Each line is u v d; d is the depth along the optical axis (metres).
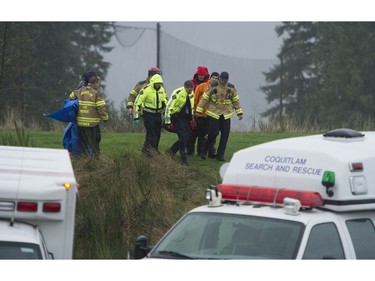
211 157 68.31
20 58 149.00
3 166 35.84
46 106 170.00
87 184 55.47
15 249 30.75
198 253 33.06
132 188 55.41
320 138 37.62
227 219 33.31
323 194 33.59
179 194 56.97
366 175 34.00
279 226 32.28
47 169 35.91
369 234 34.12
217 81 66.56
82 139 62.12
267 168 35.31
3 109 133.25
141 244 33.94
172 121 65.00
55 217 32.78
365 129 120.31
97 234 49.28
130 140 77.38
